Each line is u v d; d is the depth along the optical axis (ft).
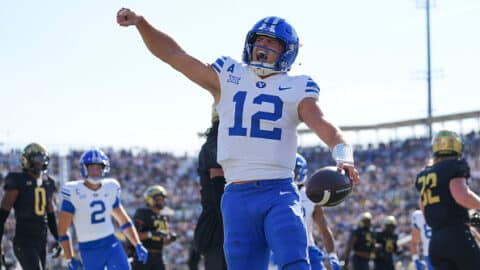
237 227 48.52
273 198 47.91
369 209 350.84
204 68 50.01
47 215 108.37
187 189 383.04
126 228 111.04
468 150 383.65
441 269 82.38
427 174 83.30
